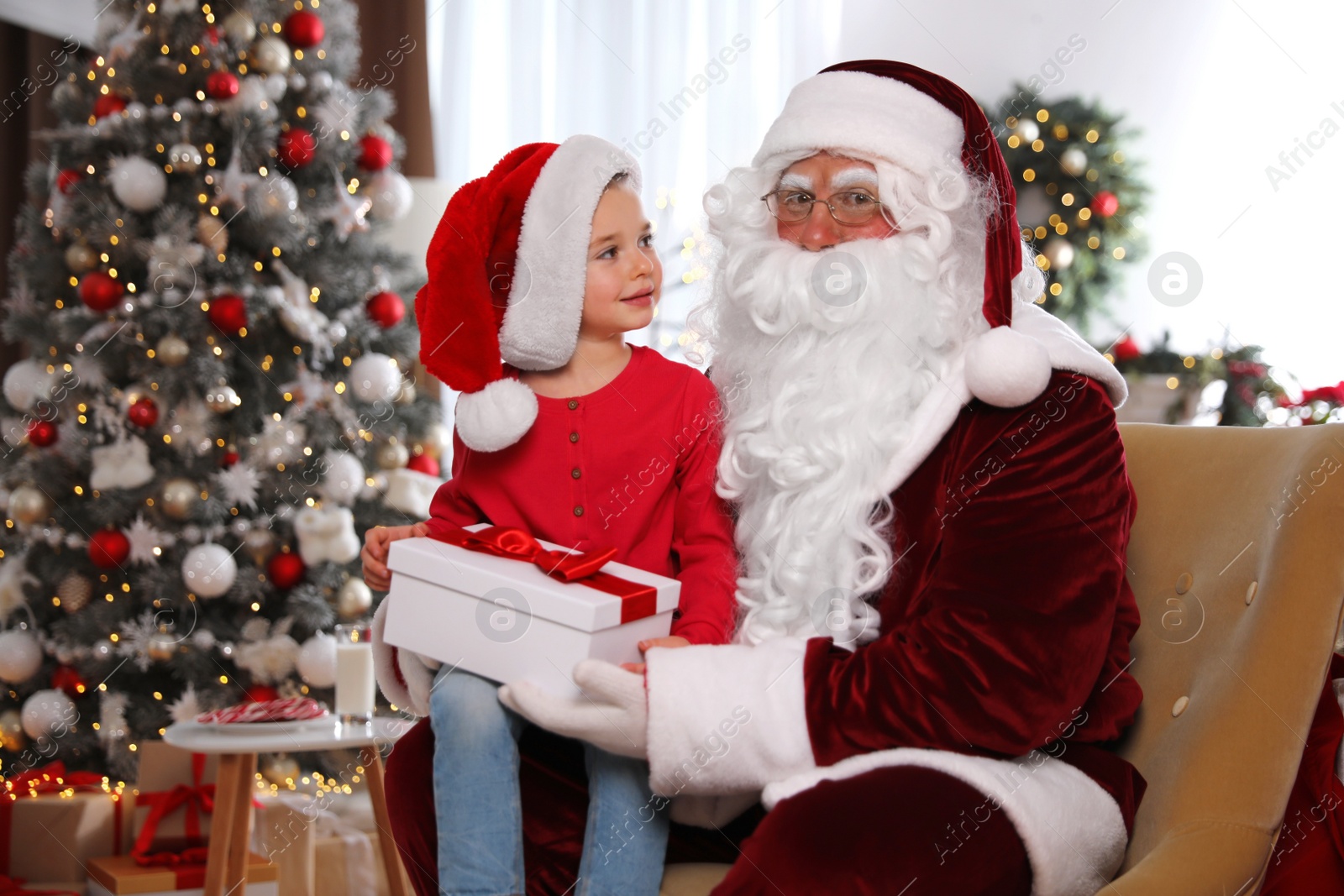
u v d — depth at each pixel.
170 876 2.01
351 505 2.79
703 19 3.77
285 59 2.72
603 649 1.06
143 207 2.58
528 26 3.95
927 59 3.93
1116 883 0.94
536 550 1.17
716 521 1.27
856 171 1.21
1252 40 3.79
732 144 3.73
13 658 2.53
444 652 1.13
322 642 2.56
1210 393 3.48
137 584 2.56
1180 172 3.85
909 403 1.18
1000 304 1.17
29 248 2.76
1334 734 1.10
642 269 1.28
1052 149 3.69
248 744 1.87
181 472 2.56
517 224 1.24
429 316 1.22
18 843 2.14
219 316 2.55
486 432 1.21
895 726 0.99
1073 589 1.03
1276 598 1.03
